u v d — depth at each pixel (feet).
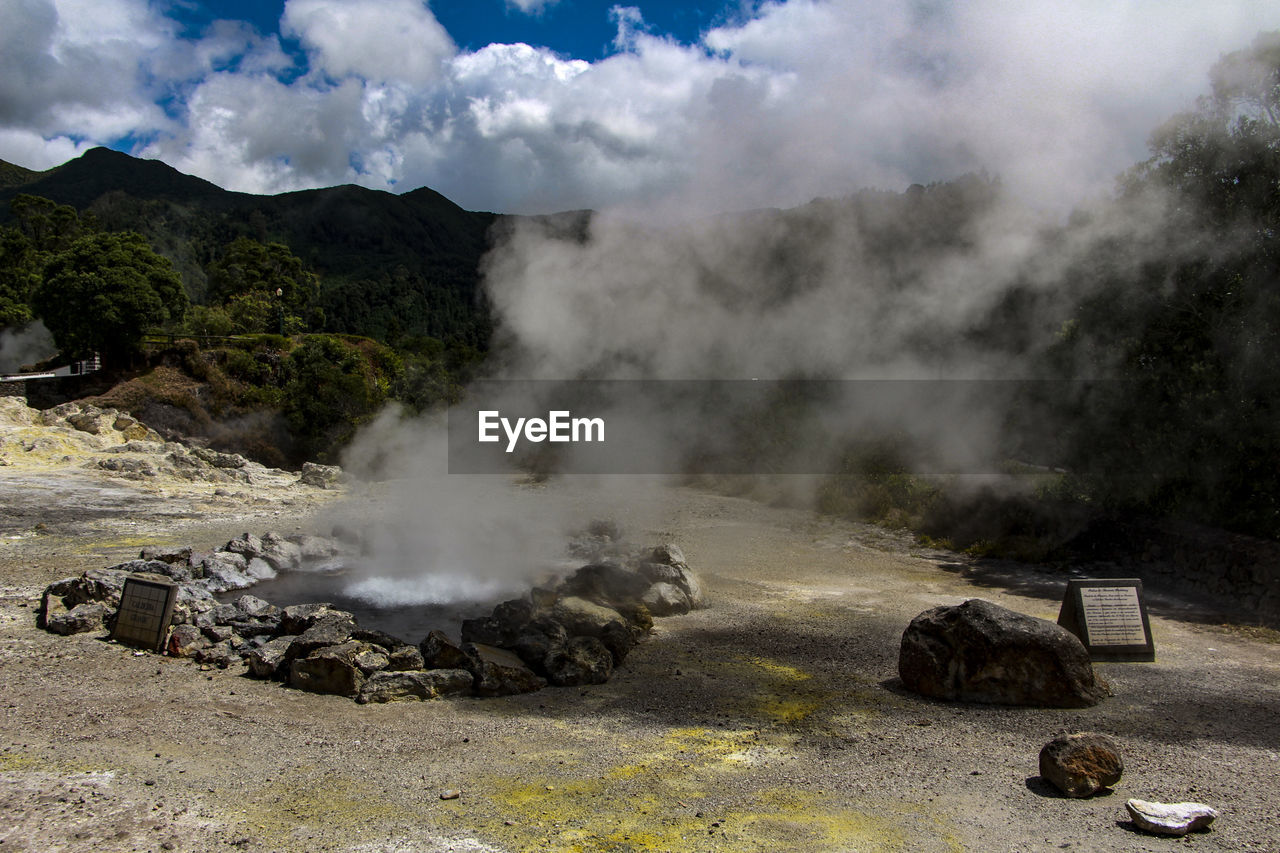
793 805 15.79
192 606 28.89
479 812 15.37
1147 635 26.76
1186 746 18.93
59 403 108.68
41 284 116.06
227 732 19.36
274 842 14.10
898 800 16.02
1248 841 14.26
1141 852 13.85
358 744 18.81
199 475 80.33
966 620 22.66
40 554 43.50
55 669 24.03
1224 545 36.01
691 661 26.45
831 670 25.48
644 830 14.69
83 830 14.37
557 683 23.79
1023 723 20.65
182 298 127.65
